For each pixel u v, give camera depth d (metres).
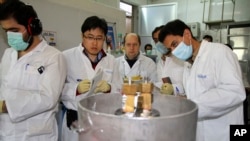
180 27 1.12
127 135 0.51
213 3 4.95
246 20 4.58
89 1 2.18
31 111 0.95
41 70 1.03
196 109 0.58
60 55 1.11
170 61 1.87
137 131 0.50
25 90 1.03
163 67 1.96
